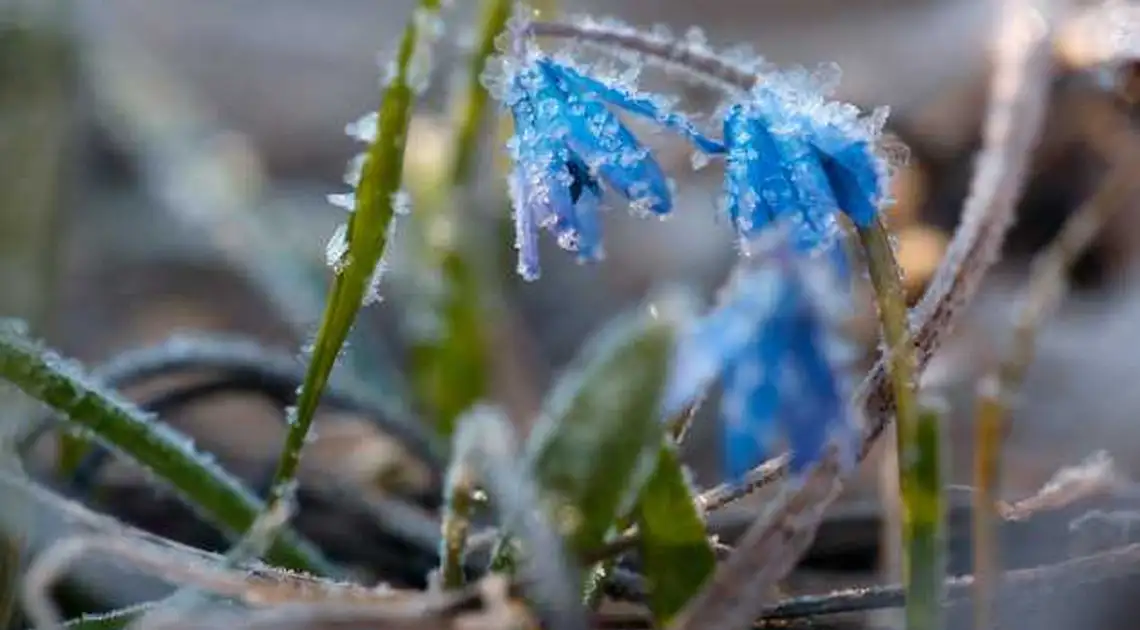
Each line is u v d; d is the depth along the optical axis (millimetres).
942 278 313
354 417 404
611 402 290
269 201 487
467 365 410
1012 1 354
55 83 405
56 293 398
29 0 407
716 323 282
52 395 320
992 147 345
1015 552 334
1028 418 400
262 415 408
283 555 332
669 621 299
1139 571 318
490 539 326
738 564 288
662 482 297
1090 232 404
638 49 313
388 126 314
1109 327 410
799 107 296
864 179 293
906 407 293
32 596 291
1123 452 396
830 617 335
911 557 293
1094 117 414
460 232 411
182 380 403
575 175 300
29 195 396
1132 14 374
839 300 289
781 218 291
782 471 309
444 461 381
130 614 310
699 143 299
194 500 324
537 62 302
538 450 292
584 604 307
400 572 370
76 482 366
